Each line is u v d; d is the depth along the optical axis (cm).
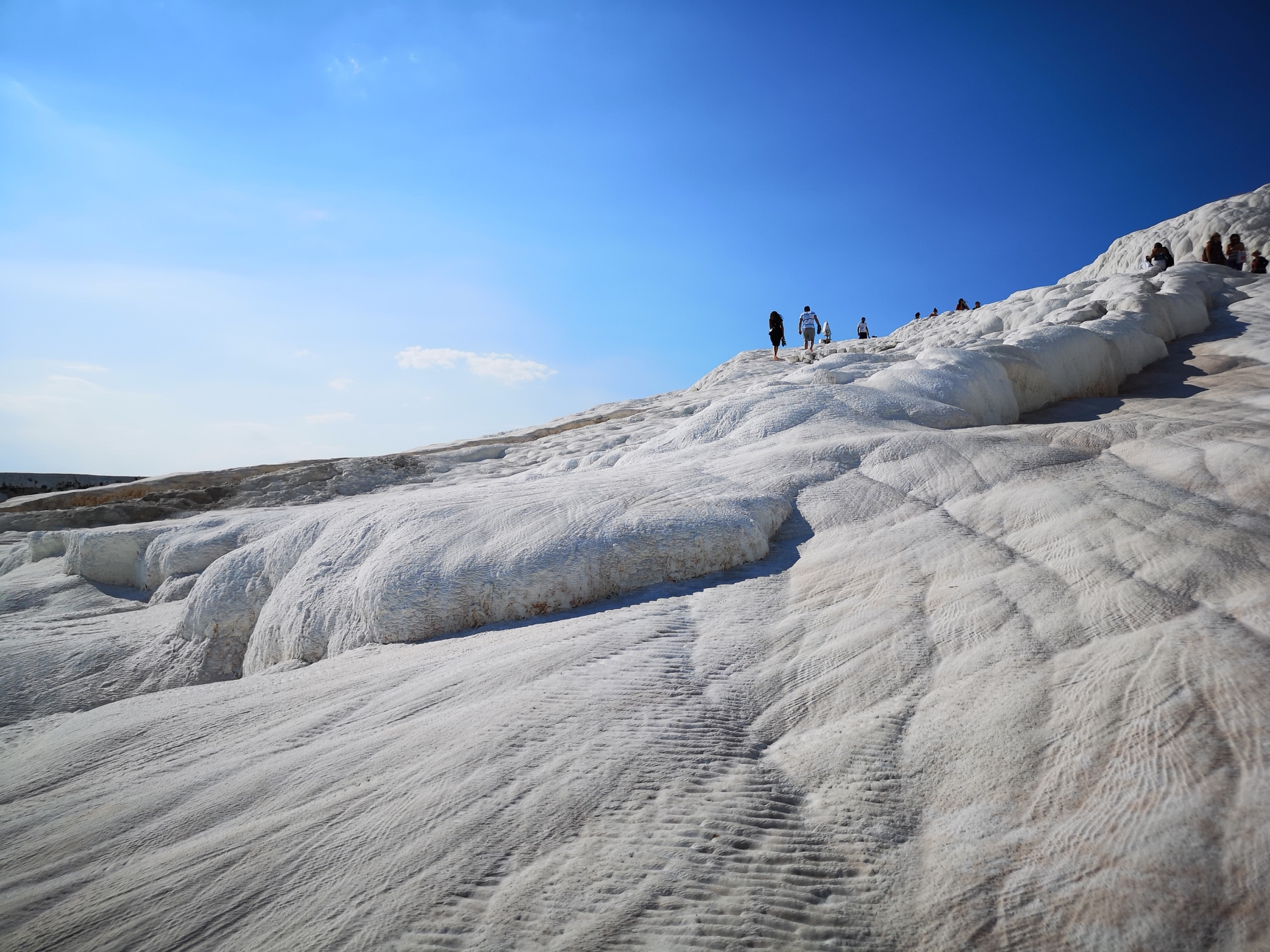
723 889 220
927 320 2522
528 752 302
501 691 368
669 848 238
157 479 1667
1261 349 1016
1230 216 1984
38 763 407
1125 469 552
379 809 279
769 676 356
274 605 638
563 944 204
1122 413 849
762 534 553
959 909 203
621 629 433
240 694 471
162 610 773
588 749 300
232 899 245
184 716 438
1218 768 230
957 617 382
